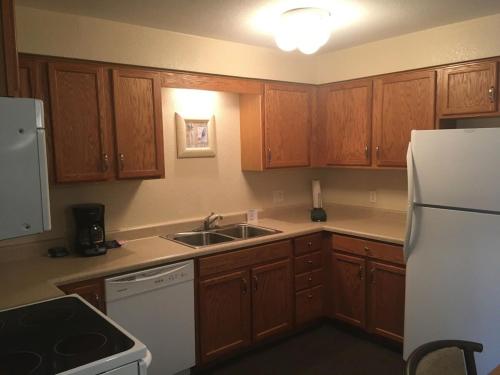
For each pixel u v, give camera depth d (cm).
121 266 226
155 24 262
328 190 405
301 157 358
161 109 274
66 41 237
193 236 313
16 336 142
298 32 238
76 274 213
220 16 246
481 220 220
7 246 241
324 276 334
